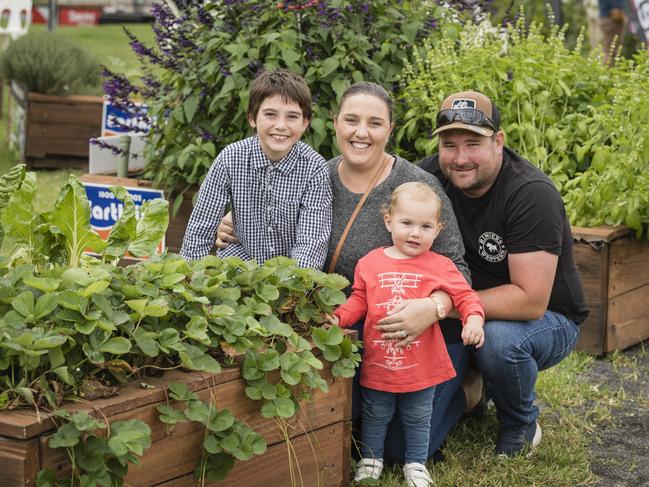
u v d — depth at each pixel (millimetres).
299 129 3701
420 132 5480
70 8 25000
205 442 2773
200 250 3795
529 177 3713
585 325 5199
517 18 6438
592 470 3809
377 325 3461
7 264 2934
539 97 5555
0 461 2398
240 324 2949
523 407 3773
